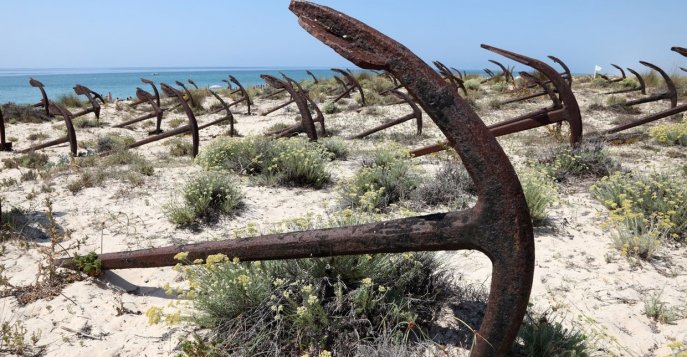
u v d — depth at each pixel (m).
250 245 2.88
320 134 12.92
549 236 4.69
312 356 2.86
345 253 2.58
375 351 2.76
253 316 3.03
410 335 3.05
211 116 18.33
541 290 3.61
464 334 3.04
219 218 5.45
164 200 6.04
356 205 5.75
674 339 3.00
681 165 7.16
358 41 2.09
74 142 10.02
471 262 4.04
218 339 2.98
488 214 2.15
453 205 5.67
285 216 5.55
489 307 2.26
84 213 5.54
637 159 7.99
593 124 12.56
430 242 2.31
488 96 19.20
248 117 17.81
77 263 3.82
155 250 3.43
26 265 4.15
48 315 3.36
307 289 2.83
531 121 7.79
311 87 25.27
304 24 2.14
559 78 7.46
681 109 9.43
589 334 3.00
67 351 2.96
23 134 13.88
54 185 6.77
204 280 3.19
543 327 2.88
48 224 5.14
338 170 7.89
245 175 7.45
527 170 6.52
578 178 6.75
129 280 3.92
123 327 3.24
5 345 2.97
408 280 3.27
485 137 2.09
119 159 8.62
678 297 3.49
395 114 16.23
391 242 2.40
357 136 11.80
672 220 4.67
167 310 3.45
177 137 13.73
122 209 5.69
